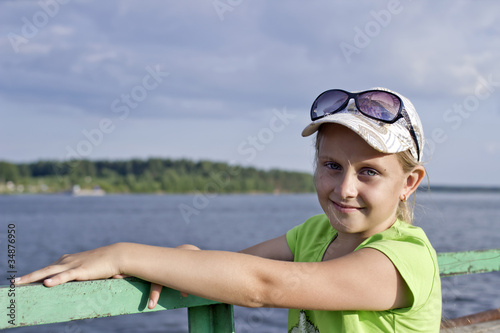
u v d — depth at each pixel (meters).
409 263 1.39
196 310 1.51
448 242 21.14
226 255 1.33
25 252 24.33
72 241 30.16
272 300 1.34
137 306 1.33
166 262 1.29
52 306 1.19
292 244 1.90
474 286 11.36
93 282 1.25
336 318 1.47
